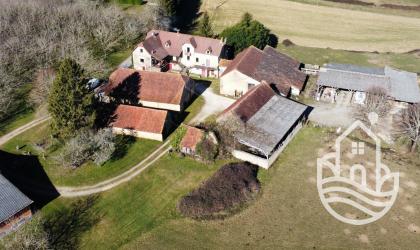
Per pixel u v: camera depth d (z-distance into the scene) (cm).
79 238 6681
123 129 8506
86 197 7325
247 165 7925
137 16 12600
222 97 9975
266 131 8206
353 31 13800
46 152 8125
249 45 11619
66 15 11438
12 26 10612
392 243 6662
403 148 8575
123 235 6756
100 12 12025
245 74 9762
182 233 6775
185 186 7550
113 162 7956
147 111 8575
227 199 7200
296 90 10119
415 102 9512
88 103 7944
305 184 7694
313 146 8594
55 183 7556
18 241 6256
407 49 12975
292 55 12375
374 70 10481
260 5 14962
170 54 11031
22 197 6750
